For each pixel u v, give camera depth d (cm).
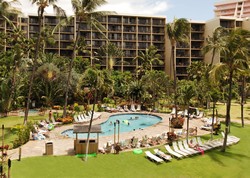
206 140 2967
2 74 5053
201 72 6350
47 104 5081
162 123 3875
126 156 2322
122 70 8050
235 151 2680
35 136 2777
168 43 8388
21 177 1784
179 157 2345
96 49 8069
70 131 3362
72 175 1900
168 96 5662
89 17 3947
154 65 8475
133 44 8331
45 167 2000
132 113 4828
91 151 2330
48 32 5569
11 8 4209
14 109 4775
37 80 5134
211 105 5822
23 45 5200
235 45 2448
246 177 2109
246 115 4791
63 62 5669
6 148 2184
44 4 3294
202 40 8350
